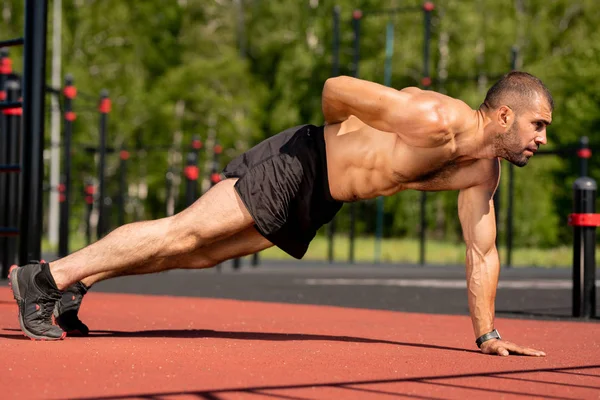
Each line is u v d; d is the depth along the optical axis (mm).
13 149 10336
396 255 29000
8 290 9156
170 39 49531
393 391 3461
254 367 3996
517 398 3373
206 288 11578
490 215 4828
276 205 4781
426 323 6801
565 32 47312
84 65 45750
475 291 4836
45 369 3816
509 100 4461
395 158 4625
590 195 7883
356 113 4645
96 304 7855
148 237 4812
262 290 11383
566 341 5531
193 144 21344
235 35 51656
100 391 3311
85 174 45344
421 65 44438
